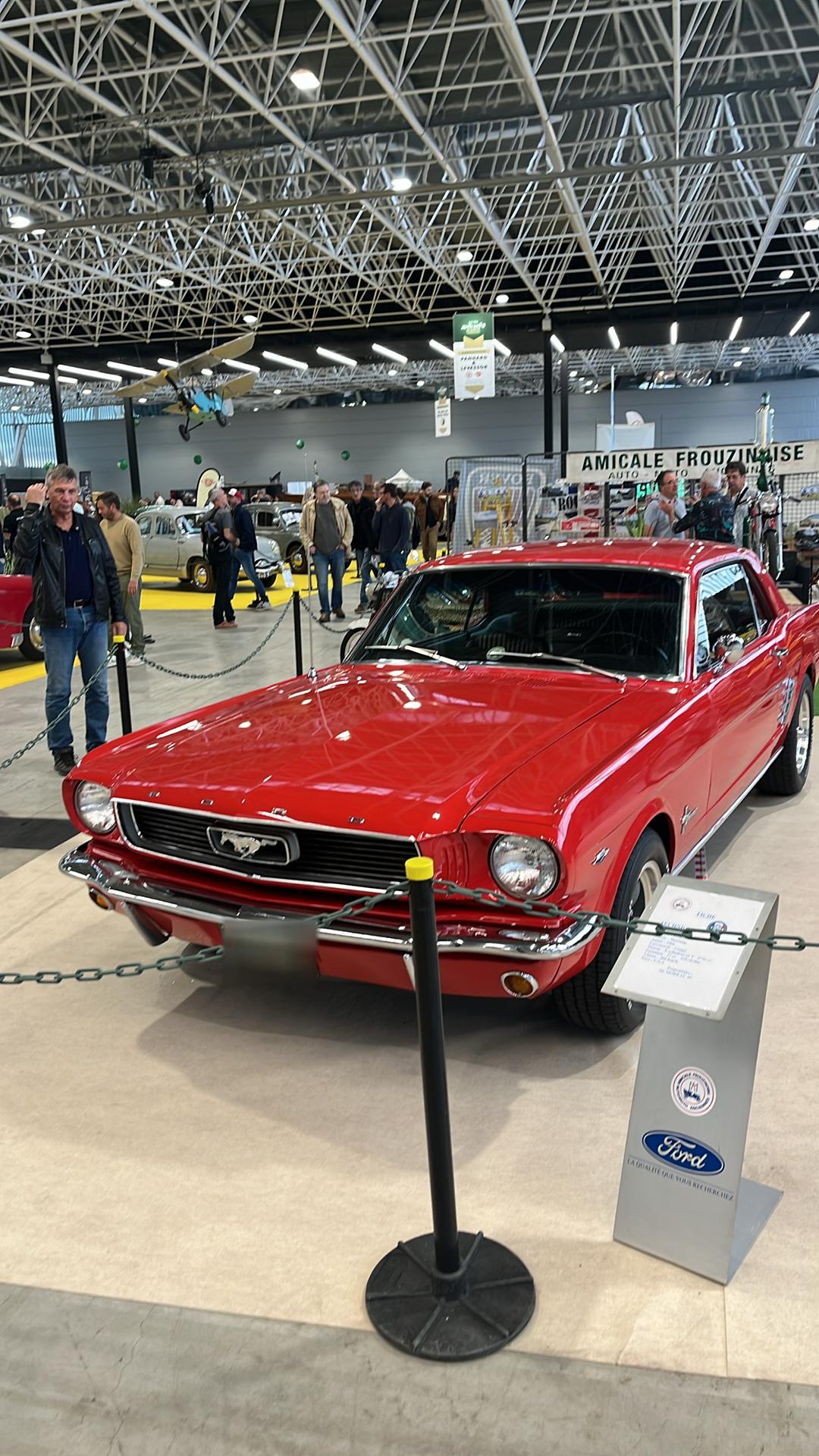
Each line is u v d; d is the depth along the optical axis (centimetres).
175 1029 347
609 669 392
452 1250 219
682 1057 229
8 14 1152
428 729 341
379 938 278
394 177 1816
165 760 342
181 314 3095
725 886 226
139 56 1288
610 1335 212
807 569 1223
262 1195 261
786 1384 198
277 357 3200
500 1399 197
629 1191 237
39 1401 201
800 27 1216
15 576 1139
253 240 2256
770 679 467
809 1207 249
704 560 433
